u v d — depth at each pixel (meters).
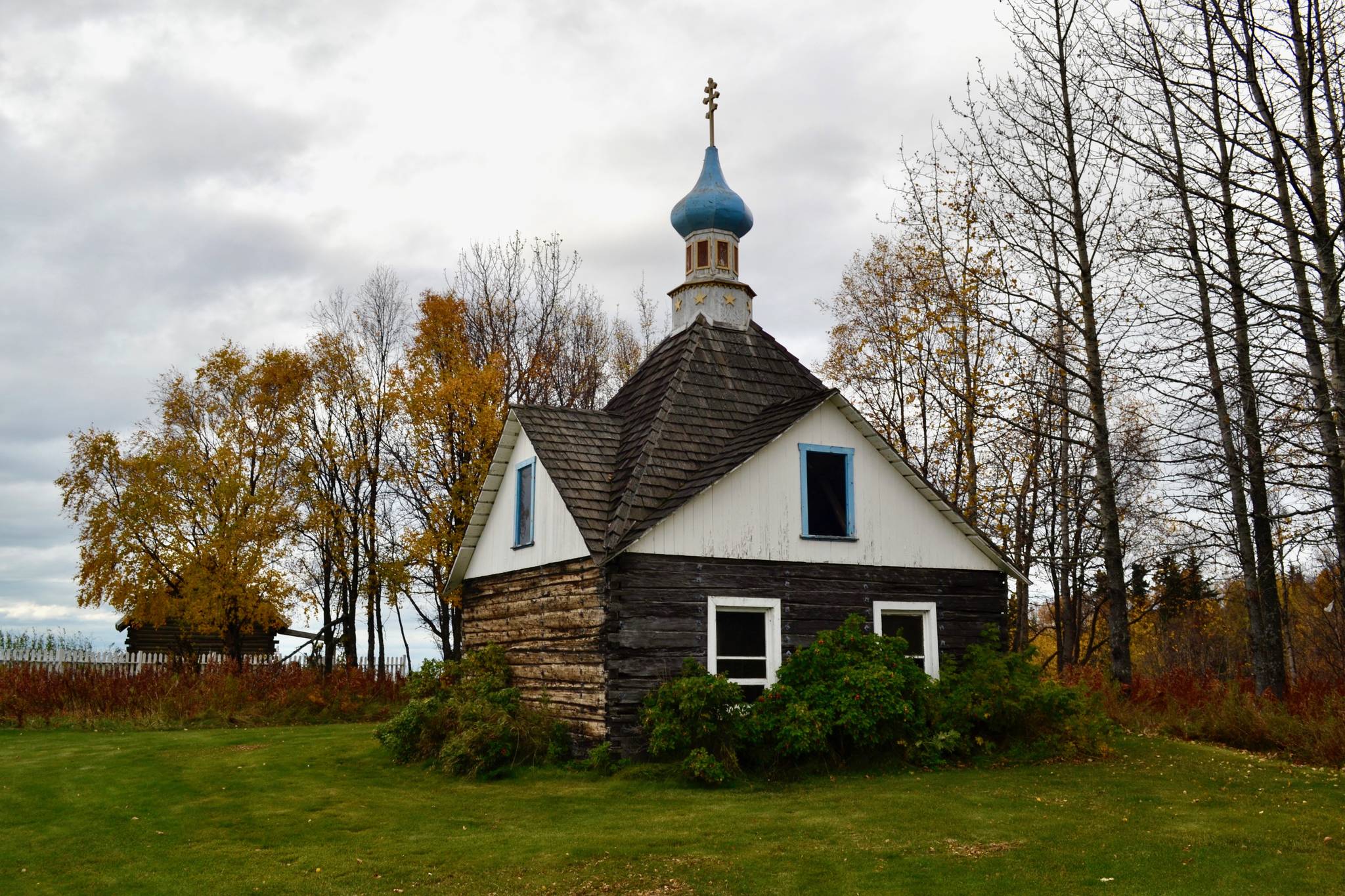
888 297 33.25
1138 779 14.45
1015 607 36.22
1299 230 14.62
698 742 14.48
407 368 32.16
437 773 15.62
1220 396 18.20
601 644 15.68
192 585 30.12
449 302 32.66
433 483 31.83
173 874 9.84
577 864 10.01
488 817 12.30
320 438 33.31
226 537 30.69
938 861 9.83
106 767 16.38
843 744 15.32
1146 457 27.05
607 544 15.76
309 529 32.25
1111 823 11.45
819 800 13.00
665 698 14.84
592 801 13.16
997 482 31.42
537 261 39.47
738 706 14.87
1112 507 22.88
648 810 12.52
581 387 40.03
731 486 16.84
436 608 33.59
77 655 30.02
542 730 16.17
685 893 9.04
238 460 31.66
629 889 9.16
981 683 16.52
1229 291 15.16
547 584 17.86
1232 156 17.14
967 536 18.95
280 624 34.09
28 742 20.16
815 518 18.11
